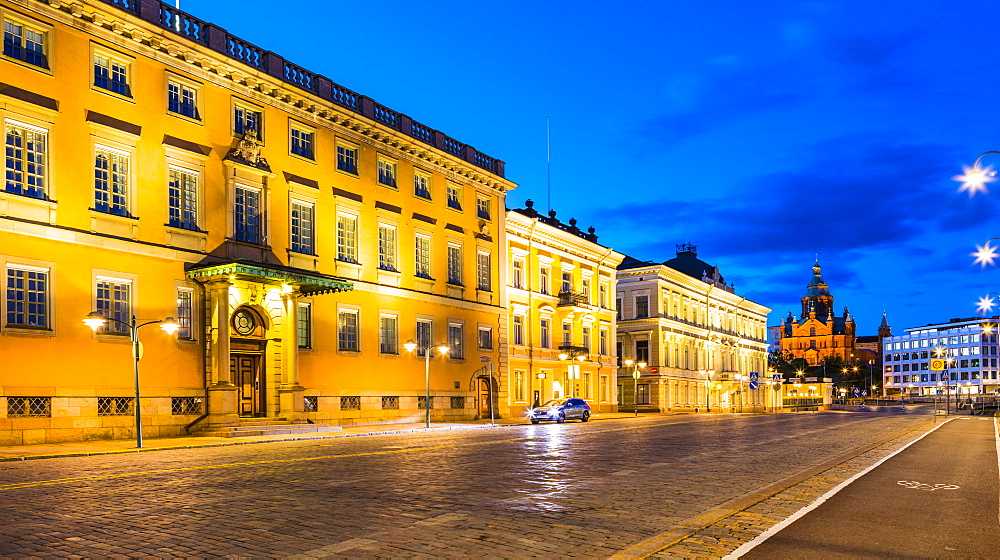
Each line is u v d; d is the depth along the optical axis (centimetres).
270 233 3488
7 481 1528
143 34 3028
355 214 3950
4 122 2594
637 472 1734
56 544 930
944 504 1228
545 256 5616
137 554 882
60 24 2784
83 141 2817
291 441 2880
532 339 5409
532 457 2095
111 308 2878
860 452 2272
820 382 12481
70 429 2686
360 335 3912
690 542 916
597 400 6188
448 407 4484
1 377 2519
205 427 3080
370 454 2188
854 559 834
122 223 2917
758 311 10438
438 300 4456
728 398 9125
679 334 7806
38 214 2666
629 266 7650
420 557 872
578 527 1051
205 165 3244
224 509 1182
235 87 3406
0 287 2541
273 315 3431
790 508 1171
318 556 875
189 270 3127
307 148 3759
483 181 4969
